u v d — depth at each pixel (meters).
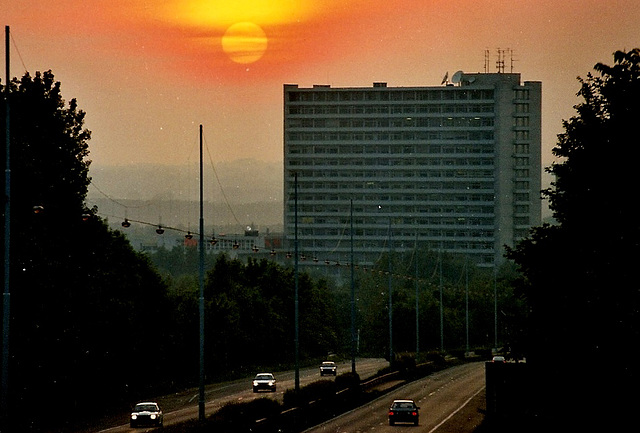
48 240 94.75
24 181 92.19
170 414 104.50
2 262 87.75
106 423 95.81
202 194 80.81
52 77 104.69
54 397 96.88
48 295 92.38
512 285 68.69
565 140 65.31
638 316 58.06
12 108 96.25
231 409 75.25
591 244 61.22
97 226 106.44
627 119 60.34
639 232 59.12
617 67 61.72
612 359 59.12
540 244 65.62
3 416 64.62
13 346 87.94
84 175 107.25
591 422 63.88
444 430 85.06
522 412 71.81
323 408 99.00
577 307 61.00
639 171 59.38
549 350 64.19
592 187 61.88
